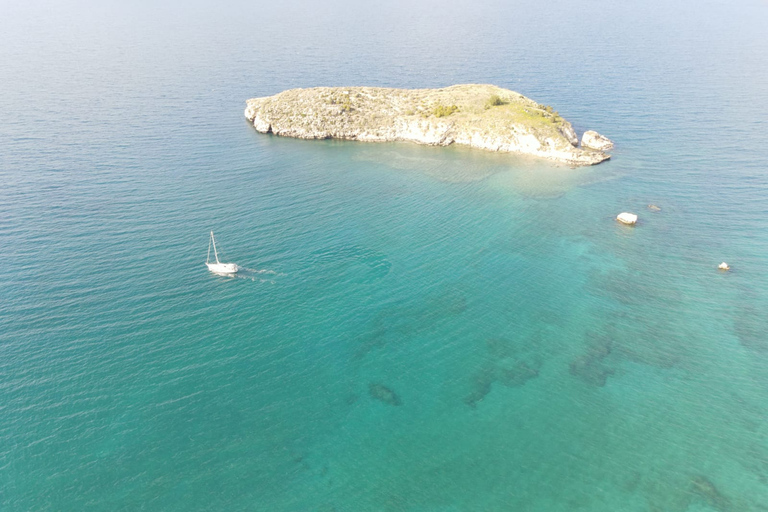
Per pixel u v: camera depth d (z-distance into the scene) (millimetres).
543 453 60469
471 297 87250
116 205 111750
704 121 164625
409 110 165000
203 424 62438
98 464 57000
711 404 66875
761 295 86938
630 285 90375
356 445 60906
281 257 96125
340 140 162125
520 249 101125
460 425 63875
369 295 87000
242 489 55312
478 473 57875
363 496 55125
